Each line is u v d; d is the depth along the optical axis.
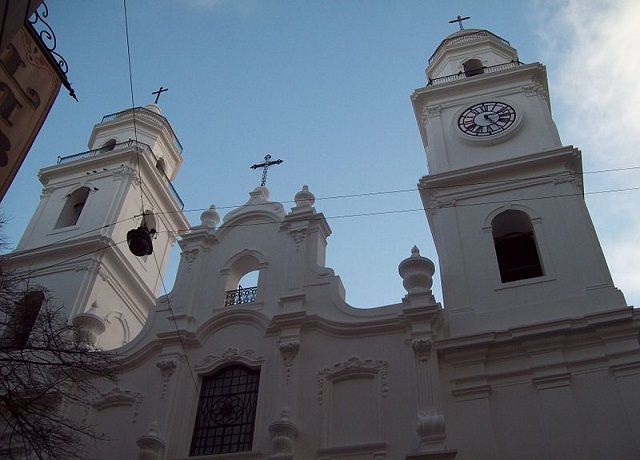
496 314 17.50
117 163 28.19
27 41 9.21
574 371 15.41
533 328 16.23
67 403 18.08
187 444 16.83
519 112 23.33
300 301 18.81
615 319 15.72
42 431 14.40
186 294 20.44
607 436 14.10
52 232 25.97
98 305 23.16
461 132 23.38
